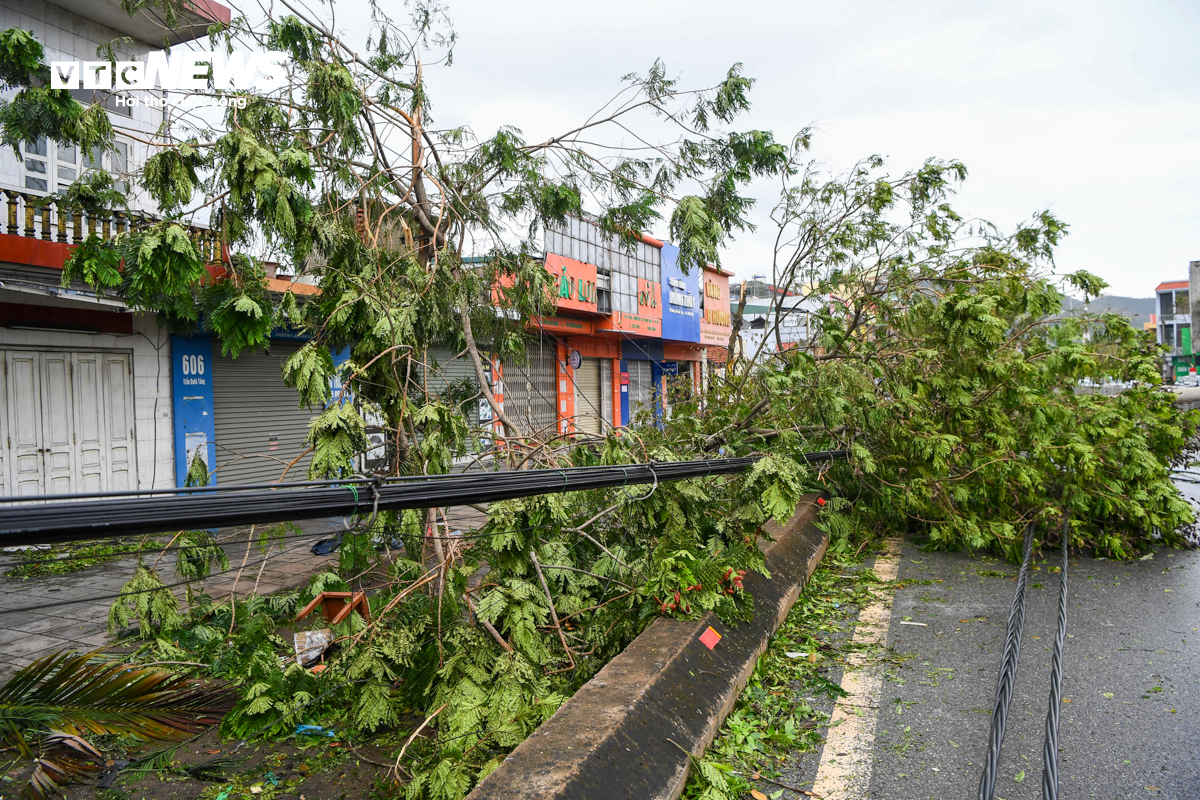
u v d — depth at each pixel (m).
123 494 1.62
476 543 3.89
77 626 5.07
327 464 3.34
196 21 5.98
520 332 6.42
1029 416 7.10
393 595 4.37
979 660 4.43
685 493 4.28
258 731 3.45
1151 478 6.98
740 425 6.62
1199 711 3.70
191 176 4.21
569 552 4.77
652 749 2.80
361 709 3.43
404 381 4.80
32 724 3.03
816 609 5.43
